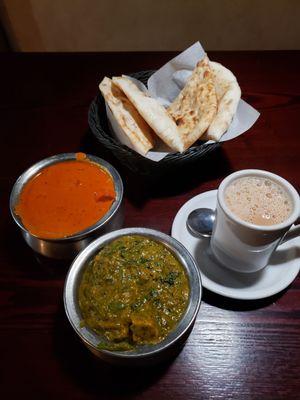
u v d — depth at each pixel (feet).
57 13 2.74
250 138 1.46
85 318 0.86
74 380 0.90
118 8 2.68
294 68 1.74
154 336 0.82
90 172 1.21
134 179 1.34
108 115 1.32
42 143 1.47
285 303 1.03
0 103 1.63
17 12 2.74
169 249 0.97
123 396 0.88
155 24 2.76
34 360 0.94
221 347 0.95
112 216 1.07
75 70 1.77
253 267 1.02
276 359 0.94
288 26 2.73
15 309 1.03
